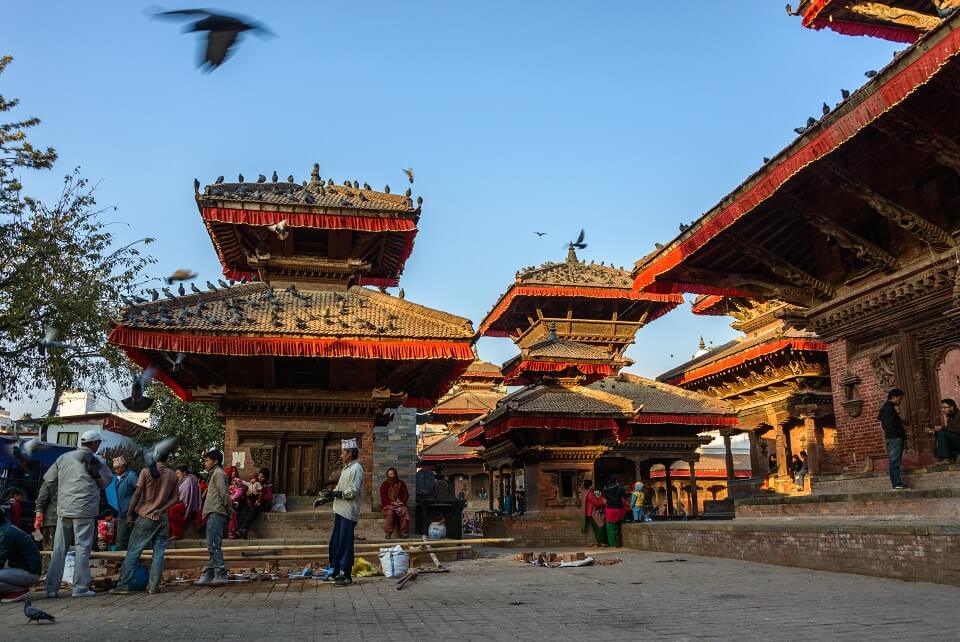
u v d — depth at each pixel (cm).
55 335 1286
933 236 1420
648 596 934
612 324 4659
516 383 3119
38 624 760
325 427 1877
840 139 1241
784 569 1249
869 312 1659
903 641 605
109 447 2559
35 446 1265
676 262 1738
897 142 1353
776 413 3541
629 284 4575
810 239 1845
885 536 1066
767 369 3544
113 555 1288
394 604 895
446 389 2191
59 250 2422
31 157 2373
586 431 2753
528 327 5212
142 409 1214
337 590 1080
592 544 2470
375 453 3005
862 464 1669
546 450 2680
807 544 1239
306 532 1731
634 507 2595
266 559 1377
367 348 1744
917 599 848
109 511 1611
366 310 1955
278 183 2173
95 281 2483
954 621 701
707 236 1616
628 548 2022
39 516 1055
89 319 2405
